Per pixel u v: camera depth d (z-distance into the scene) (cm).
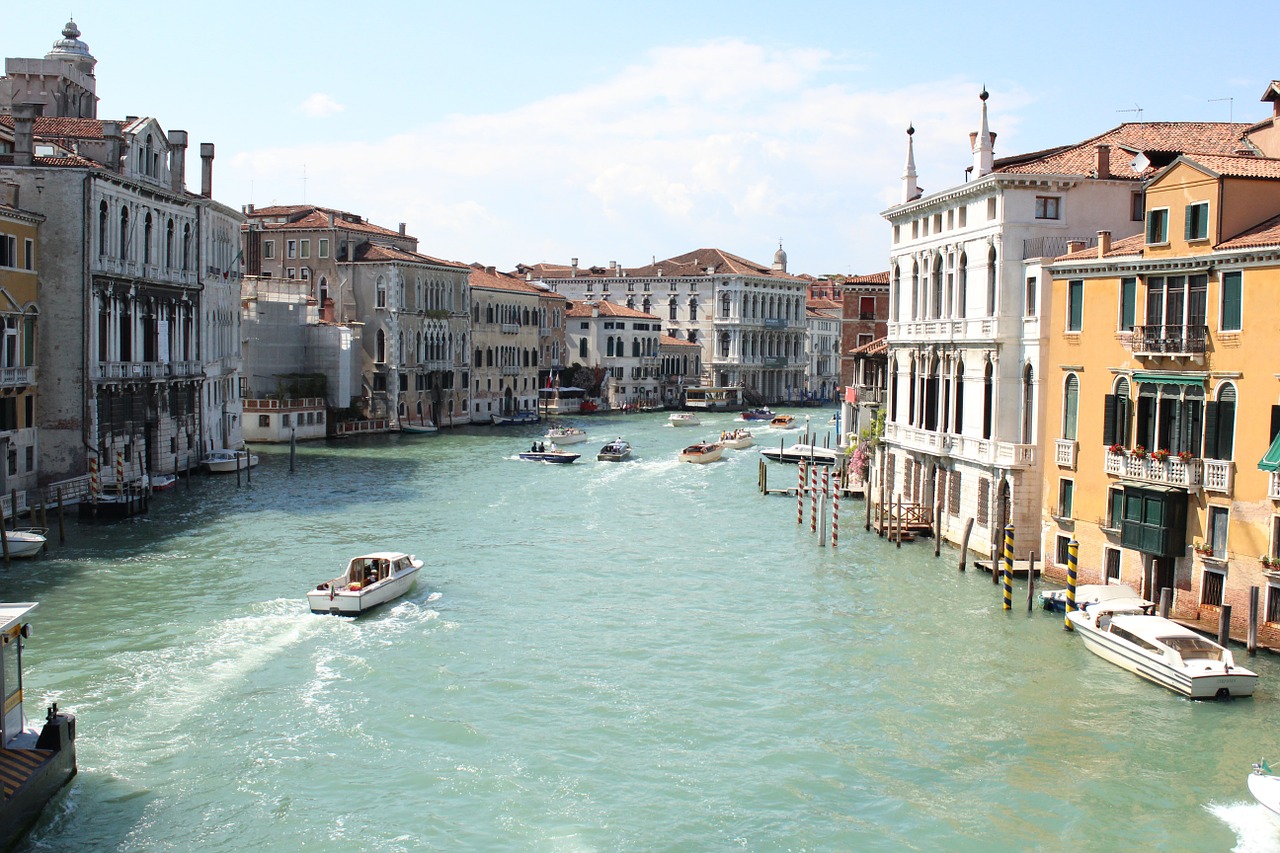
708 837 1738
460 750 2042
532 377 10925
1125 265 2827
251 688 2330
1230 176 2548
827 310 16038
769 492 5294
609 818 1794
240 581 3212
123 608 2900
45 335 4294
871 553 3731
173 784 1881
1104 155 3397
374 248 8706
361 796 1856
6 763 1748
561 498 5088
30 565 3362
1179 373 2655
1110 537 2878
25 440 4172
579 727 2158
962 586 3225
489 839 1725
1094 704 2277
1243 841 1733
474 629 2786
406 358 8656
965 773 1966
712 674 2469
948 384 3788
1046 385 3197
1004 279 3353
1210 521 2577
